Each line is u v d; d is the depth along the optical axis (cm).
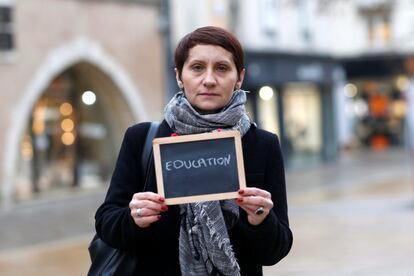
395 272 992
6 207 1950
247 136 333
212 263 318
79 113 2298
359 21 3906
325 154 3328
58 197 2128
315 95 3316
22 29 2041
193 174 311
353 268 1030
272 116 3023
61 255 1249
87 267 1127
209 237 314
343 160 3412
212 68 322
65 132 2255
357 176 2648
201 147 313
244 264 329
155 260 324
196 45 322
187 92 326
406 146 3959
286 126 3081
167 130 335
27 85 2048
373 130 4138
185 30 2539
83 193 2214
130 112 2342
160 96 2439
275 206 334
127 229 318
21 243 1398
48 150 2202
